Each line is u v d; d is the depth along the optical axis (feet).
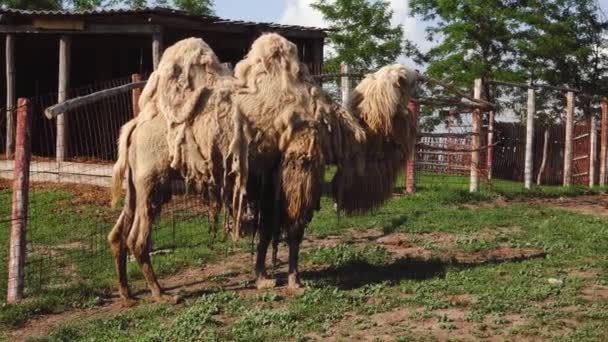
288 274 26.13
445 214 40.78
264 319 22.40
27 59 74.02
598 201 51.47
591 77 96.84
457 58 90.17
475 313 22.56
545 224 38.24
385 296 24.64
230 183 25.02
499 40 92.84
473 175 50.19
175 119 24.66
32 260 29.81
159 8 51.78
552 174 69.26
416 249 32.73
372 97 26.58
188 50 25.46
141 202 25.04
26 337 22.71
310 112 25.23
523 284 25.84
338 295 24.72
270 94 25.23
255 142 25.09
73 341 21.94
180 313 23.93
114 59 74.28
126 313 24.34
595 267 28.53
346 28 92.63
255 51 25.86
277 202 25.48
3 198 45.16
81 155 58.85
